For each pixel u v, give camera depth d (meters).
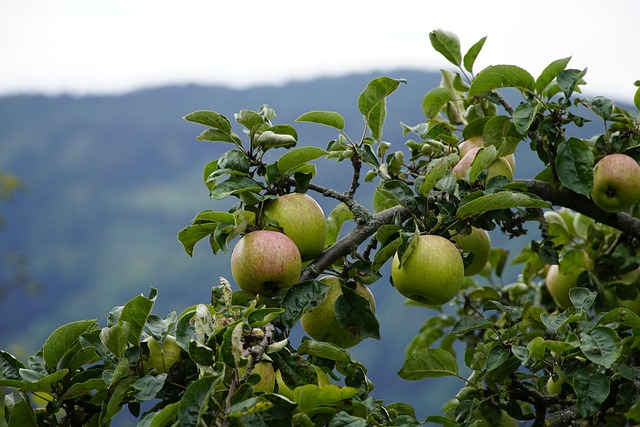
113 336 3.65
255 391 3.31
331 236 4.78
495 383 4.31
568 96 4.59
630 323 4.04
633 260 5.25
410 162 4.97
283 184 4.32
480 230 5.02
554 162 4.73
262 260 4.02
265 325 3.57
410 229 4.33
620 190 4.60
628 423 5.48
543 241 4.80
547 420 4.56
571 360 4.10
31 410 3.65
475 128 5.07
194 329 3.56
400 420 3.61
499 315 6.01
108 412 3.53
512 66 4.62
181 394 3.70
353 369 3.94
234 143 4.30
